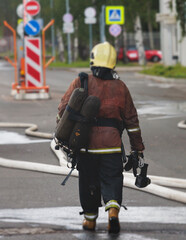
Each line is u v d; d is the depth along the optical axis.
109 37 96.50
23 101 38.88
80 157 10.88
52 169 16.64
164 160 18.45
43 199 13.63
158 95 42.28
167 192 13.68
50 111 32.75
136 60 115.56
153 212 12.47
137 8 100.25
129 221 11.77
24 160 18.73
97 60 10.82
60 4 82.75
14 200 13.55
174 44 89.75
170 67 68.62
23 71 40.81
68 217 12.10
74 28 101.94
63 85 54.06
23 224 11.59
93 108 10.40
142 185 11.20
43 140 22.88
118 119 10.79
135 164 11.10
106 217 12.13
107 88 10.73
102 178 10.78
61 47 123.94
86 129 10.52
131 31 133.00
